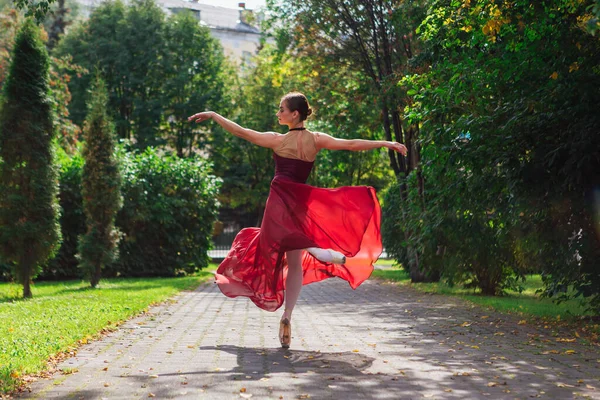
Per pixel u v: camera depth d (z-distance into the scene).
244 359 6.44
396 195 22.64
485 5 9.91
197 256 24.81
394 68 20.33
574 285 10.02
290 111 6.91
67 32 49.44
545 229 9.95
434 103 11.49
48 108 14.67
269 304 7.17
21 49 14.45
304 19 21.03
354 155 35.09
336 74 22.39
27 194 14.41
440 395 4.89
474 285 16.44
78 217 21.92
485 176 11.11
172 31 45.72
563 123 9.47
